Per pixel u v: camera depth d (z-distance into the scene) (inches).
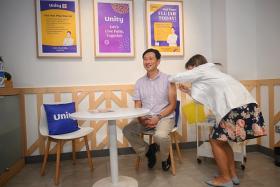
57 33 114.9
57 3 114.1
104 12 119.0
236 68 119.9
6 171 91.3
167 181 87.0
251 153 119.3
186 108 125.4
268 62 113.0
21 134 109.7
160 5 124.8
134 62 124.2
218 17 124.6
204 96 80.7
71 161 115.1
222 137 76.7
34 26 113.7
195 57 88.5
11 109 98.1
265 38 114.5
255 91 122.2
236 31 119.3
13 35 111.7
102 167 105.2
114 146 80.4
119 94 121.3
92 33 119.3
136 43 124.3
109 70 121.6
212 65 83.4
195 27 129.6
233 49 119.1
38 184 88.4
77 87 116.6
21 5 112.0
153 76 99.0
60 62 116.5
